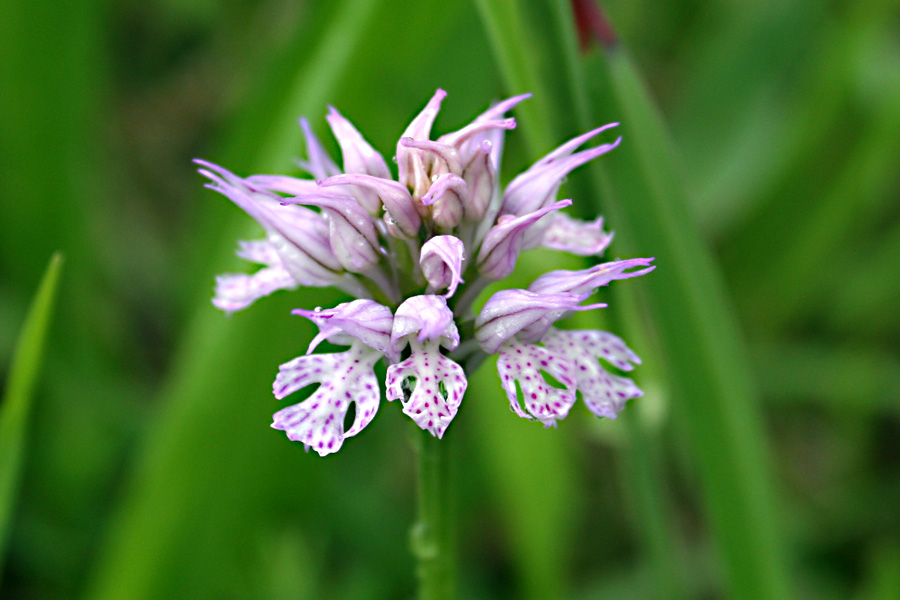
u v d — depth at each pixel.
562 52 0.25
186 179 0.44
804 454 0.41
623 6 0.43
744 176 0.38
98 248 0.38
